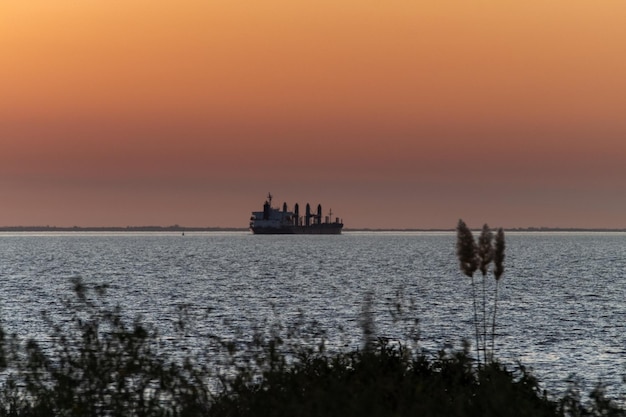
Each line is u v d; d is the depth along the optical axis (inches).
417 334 2460.6
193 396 1921.8
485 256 2018.9
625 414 1973.4
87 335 1980.8
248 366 2060.8
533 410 1766.7
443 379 2123.5
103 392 1887.3
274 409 1792.6
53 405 1882.4
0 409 2007.9
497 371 2090.3
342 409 1625.2
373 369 2001.7
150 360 1968.5
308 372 2071.9
